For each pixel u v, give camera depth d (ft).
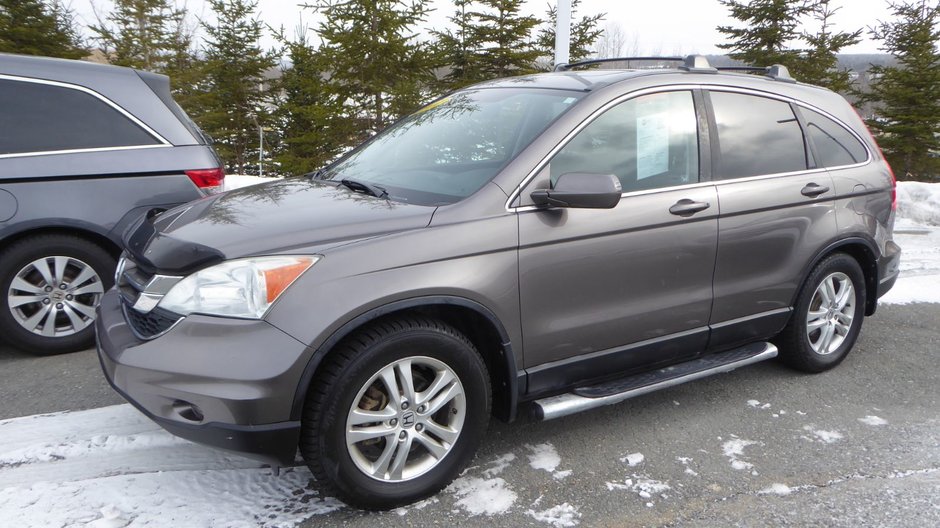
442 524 8.81
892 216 14.60
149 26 68.18
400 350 8.66
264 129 81.61
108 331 9.15
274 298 8.13
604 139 10.70
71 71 14.03
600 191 9.31
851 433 11.56
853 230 13.50
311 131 65.92
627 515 9.10
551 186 9.99
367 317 8.36
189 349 8.08
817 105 13.70
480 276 9.18
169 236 9.38
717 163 11.80
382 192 10.33
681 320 11.37
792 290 12.90
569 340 10.21
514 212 9.63
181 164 14.57
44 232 13.79
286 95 79.25
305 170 61.62
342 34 50.03
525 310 9.69
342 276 8.35
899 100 69.10
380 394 8.87
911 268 22.86
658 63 14.08
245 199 10.69
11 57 13.70
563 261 9.91
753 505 9.35
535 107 11.16
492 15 61.36
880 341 16.19
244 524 8.65
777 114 12.98
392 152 12.12
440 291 8.84
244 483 9.61
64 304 14.10
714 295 11.70
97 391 12.57
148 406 8.28
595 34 64.44
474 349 9.34
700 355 12.11
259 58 81.30
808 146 13.23
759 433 11.50
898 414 12.35
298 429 8.15
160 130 14.58
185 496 9.23
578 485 9.79
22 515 8.65
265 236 8.75
